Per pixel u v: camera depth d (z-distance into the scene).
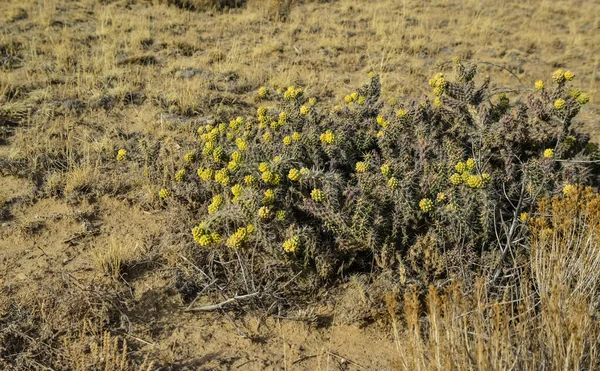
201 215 3.90
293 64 7.70
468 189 3.29
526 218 3.22
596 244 2.73
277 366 2.90
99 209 4.17
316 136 3.90
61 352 2.83
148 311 3.21
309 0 11.34
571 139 3.89
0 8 8.87
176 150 4.94
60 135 5.13
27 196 4.22
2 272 3.40
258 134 4.23
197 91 6.39
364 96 4.60
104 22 8.76
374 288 3.17
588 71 8.09
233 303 3.27
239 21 9.59
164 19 9.33
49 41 7.73
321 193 3.31
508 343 2.21
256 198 3.21
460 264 3.07
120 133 5.38
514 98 6.80
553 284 2.43
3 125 5.28
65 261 3.56
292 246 3.07
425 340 2.76
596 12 11.61
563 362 2.21
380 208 3.34
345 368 2.89
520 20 10.90
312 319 3.16
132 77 6.67
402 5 11.46
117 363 2.71
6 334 2.88
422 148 3.77
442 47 8.88
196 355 2.94
